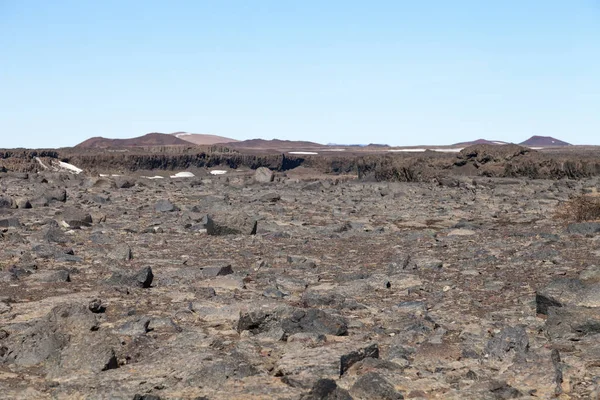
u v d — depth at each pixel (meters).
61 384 8.01
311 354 8.52
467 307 12.14
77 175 60.25
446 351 9.03
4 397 7.60
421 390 7.70
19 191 42.31
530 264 16.11
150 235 22.89
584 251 17.72
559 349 9.24
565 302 10.94
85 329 9.98
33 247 19.17
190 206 33.91
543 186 44.50
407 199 38.25
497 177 54.00
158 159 167.00
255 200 37.16
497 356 8.83
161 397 7.48
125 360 9.01
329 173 178.12
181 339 9.88
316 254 19.09
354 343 9.05
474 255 17.78
